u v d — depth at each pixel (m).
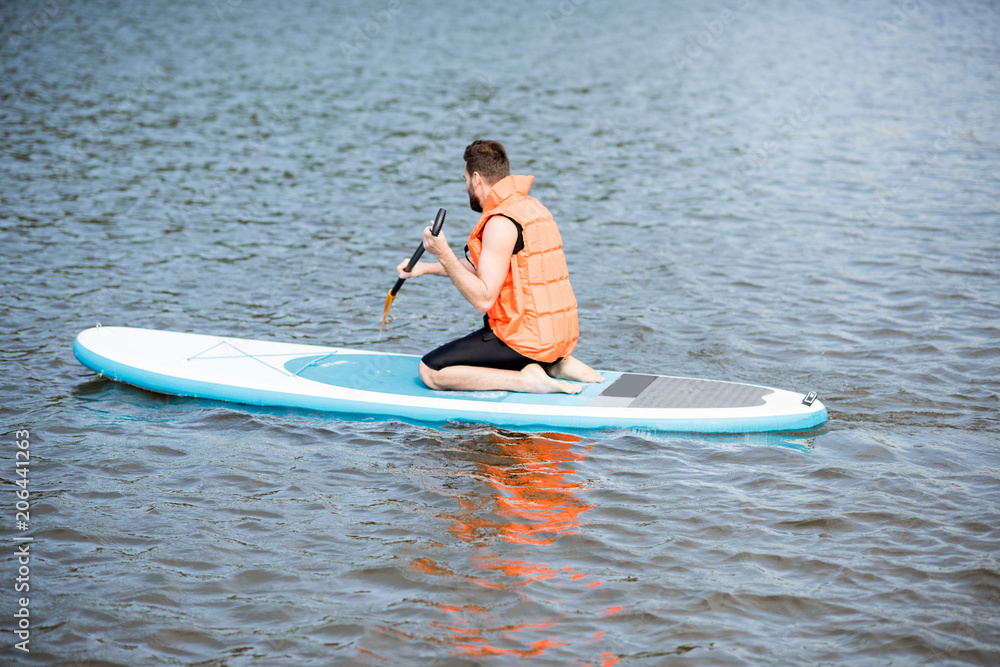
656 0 39.53
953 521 5.23
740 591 4.57
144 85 21.55
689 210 13.09
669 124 18.75
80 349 7.48
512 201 6.45
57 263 10.44
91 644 4.15
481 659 4.07
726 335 8.62
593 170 15.34
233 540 5.04
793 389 7.35
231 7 35.19
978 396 7.09
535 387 6.75
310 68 24.19
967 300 9.23
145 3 35.53
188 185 14.09
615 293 9.90
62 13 32.38
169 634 4.23
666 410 6.52
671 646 4.17
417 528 5.17
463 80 23.02
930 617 4.35
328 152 16.31
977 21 32.69
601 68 24.92
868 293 9.60
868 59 25.92
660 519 5.28
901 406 6.96
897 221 12.23
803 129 18.11
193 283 10.00
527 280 6.50
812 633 4.27
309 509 5.39
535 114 19.55
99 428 6.51
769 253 11.13
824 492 5.60
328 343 8.48
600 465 5.97
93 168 14.84
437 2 37.88
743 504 5.45
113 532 5.11
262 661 4.06
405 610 4.41
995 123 18.03
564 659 4.08
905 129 17.83
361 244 11.57
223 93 21.02
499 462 6.01
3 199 12.95
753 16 35.06
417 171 15.15
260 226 12.21
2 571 4.71
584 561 4.84
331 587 4.61
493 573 4.72
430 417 6.64
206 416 6.74
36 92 20.41
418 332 8.83
